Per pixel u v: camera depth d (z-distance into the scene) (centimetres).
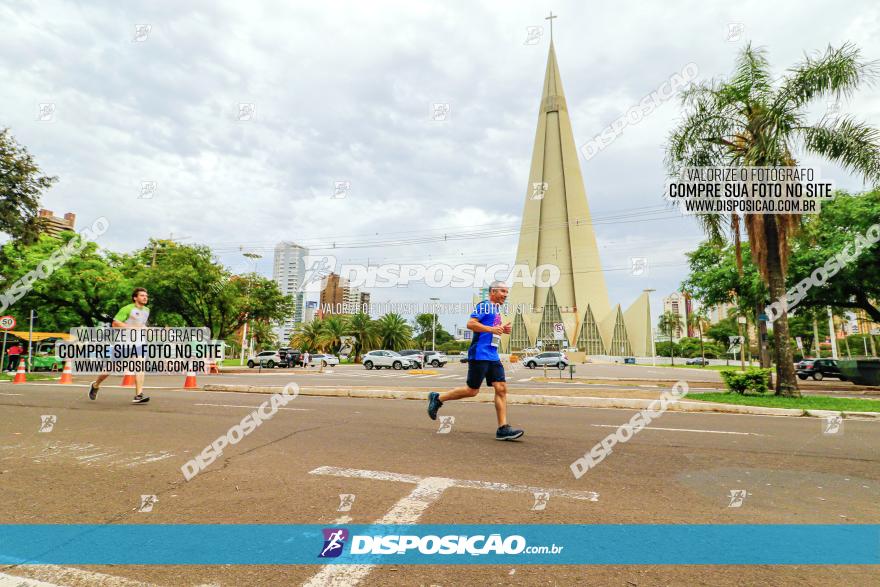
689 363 7400
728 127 1258
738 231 1257
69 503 322
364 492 345
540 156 9488
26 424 633
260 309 3528
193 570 232
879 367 1906
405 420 698
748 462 457
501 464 430
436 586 217
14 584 220
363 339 5841
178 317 3481
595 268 8988
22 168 1683
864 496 355
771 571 235
